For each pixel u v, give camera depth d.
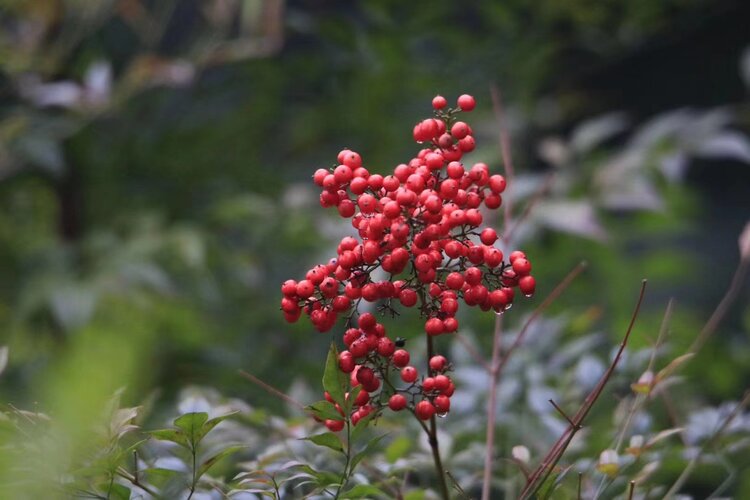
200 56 2.34
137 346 0.80
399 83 2.49
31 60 2.17
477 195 1.10
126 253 2.02
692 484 1.44
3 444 1.08
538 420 1.33
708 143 1.88
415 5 2.42
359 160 1.10
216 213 2.34
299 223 2.15
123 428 1.08
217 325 2.18
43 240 2.42
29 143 1.99
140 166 2.45
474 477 1.25
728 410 1.27
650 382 1.18
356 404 1.10
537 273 2.08
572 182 1.89
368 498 1.21
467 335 1.45
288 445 1.25
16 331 2.03
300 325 2.09
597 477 1.24
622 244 2.25
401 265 1.07
